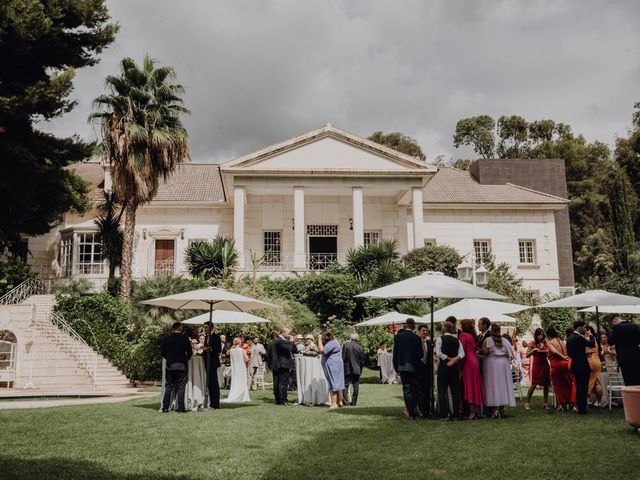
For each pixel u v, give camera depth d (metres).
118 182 26.41
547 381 12.54
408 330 11.13
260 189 34.84
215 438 8.62
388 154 34.78
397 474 6.34
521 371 19.23
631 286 35.94
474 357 10.84
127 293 26.66
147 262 36.38
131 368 22.39
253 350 19.81
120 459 7.14
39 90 24.59
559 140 62.47
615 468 6.53
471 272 20.80
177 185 39.72
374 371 24.64
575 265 52.53
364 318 29.03
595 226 55.22
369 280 30.03
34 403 15.19
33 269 35.38
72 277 32.81
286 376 14.02
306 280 30.06
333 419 10.68
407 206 38.84
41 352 22.72
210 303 13.38
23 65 26.56
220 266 30.36
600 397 12.70
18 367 22.47
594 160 60.62
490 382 10.88
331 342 13.05
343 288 29.08
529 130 66.38
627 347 11.27
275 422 10.33
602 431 8.95
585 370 11.23
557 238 44.09
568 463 6.79
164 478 6.19
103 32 27.95
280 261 37.16
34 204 26.41
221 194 38.38
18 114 24.44
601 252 47.06
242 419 10.74
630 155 49.47
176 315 21.84
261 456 7.32
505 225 39.44
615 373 12.62
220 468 6.64
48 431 9.29
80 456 7.32
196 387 12.52
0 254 29.36
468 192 40.91
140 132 25.75
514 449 7.62
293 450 7.69
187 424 10.11
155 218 37.12
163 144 26.45
